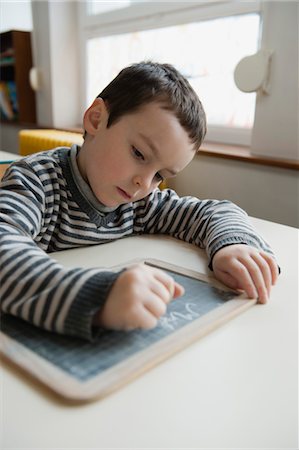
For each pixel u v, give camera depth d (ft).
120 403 0.88
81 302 1.09
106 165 1.99
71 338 1.08
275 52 3.95
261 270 1.62
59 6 7.30
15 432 0.79
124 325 1.10
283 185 3.94
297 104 3.87
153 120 1.89
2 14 9.73
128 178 1.97
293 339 1.22
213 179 4.57
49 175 2.08
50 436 0.78
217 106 5.32
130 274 1.16
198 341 1.16
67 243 2.13
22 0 9.89
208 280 1.63
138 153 1.91
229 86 5.11
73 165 2.19
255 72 4.06
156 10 5.83
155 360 1.01
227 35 4.99
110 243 2.22
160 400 0.90
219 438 0.81
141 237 2.37
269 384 0.99
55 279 1.17
